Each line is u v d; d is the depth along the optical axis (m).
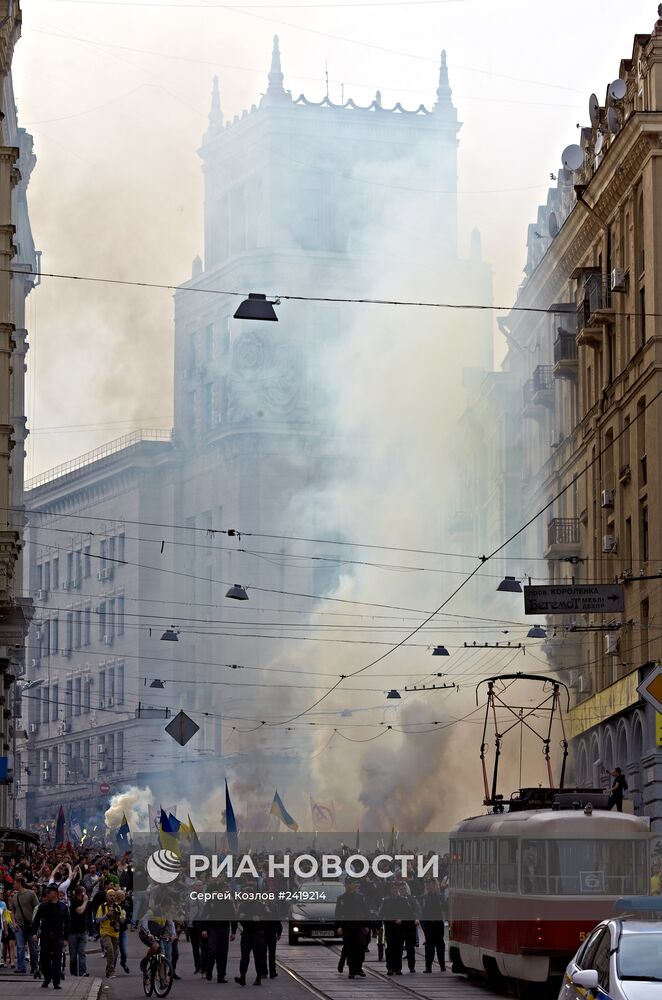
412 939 35.09
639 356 53.66
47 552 136.50
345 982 32.09
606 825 27.00
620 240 57.25
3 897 34.94
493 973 29.69
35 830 127.88
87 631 129.12
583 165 64.69
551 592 35.53
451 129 115.31
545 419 72.81
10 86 69.56
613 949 14.91
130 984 31.70
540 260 72.06
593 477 60.69
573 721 59.56
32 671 137.75
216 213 119.62
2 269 53.09
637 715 49.50
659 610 50.69
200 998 28.28
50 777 133.88
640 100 54.78
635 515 54.09
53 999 26.70
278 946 44.62
